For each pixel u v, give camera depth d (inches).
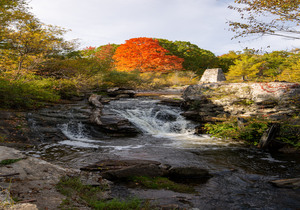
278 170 236.4
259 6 224.2
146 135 406.0
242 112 431.5
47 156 262.4
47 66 625.6
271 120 373.7
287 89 393.4
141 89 1036.5
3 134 307.7
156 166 211.3
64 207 114.4
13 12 482.9
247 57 1318.9
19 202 109.8
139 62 1601.9
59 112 426.0
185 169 211.2
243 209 145.2
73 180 157.1
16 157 173.9
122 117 434.6
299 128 338.3
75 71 667.4
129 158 263.4
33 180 143.4
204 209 143.2
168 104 593.9
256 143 345.7
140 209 133.1
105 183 167.8
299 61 758.5
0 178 137.2
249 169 238.4
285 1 215.5
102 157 265.1
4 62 505.0
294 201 157.3
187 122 478.6
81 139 356.5
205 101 497.0
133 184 181.3
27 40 498.6
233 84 480.7
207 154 294.4
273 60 1125.1
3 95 408.5
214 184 193.3
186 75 1446.9
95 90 818.8
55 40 543.2
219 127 420.8
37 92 475.2
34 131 342.0
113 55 1686.8
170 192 169.9
